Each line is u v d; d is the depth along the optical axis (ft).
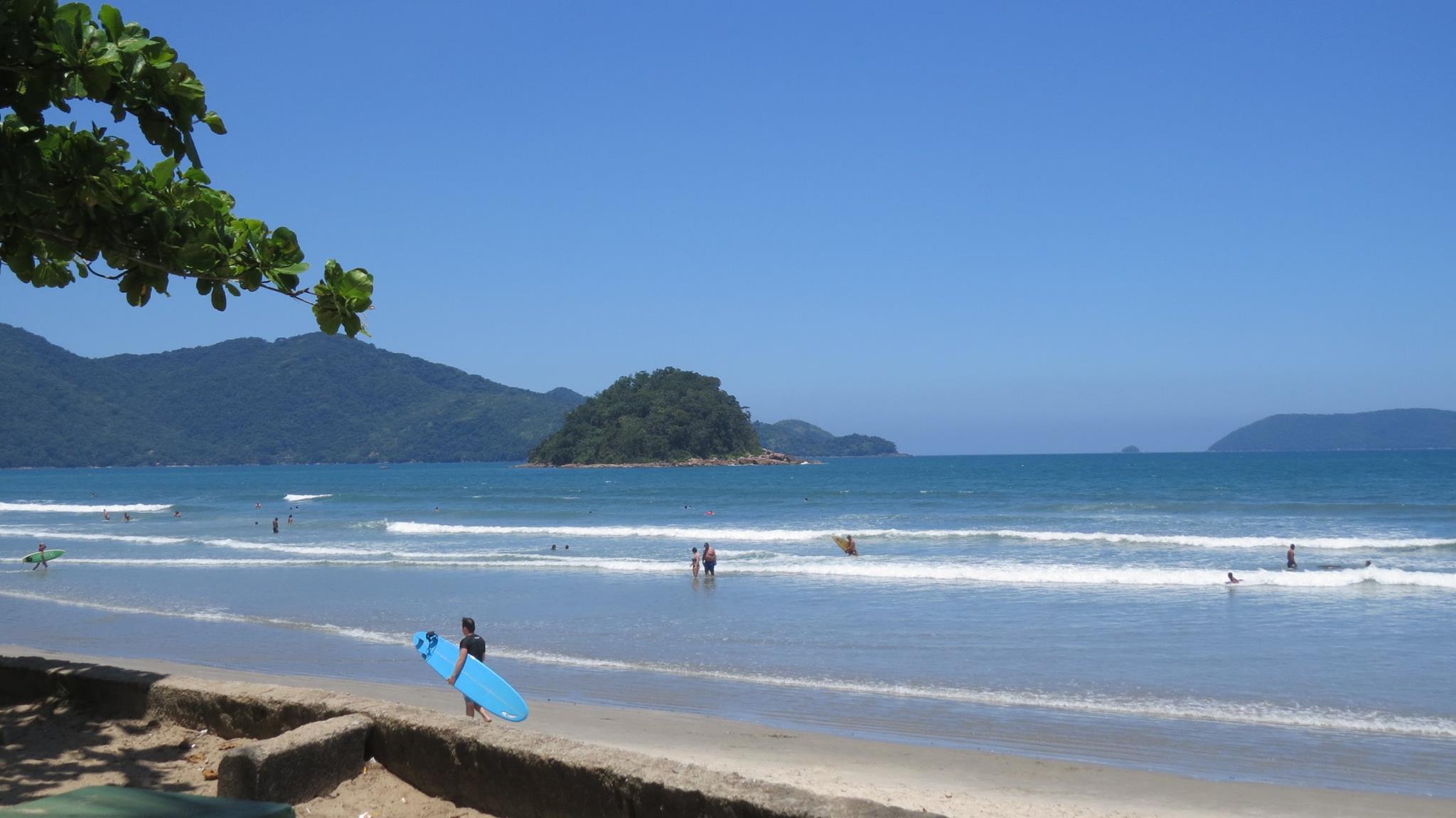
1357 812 28.09
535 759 17.25
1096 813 27.48
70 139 19.52
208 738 22.02
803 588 77.71
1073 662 49.37
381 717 19.80
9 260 21.18
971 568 87.20
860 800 14.67
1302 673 46.03
